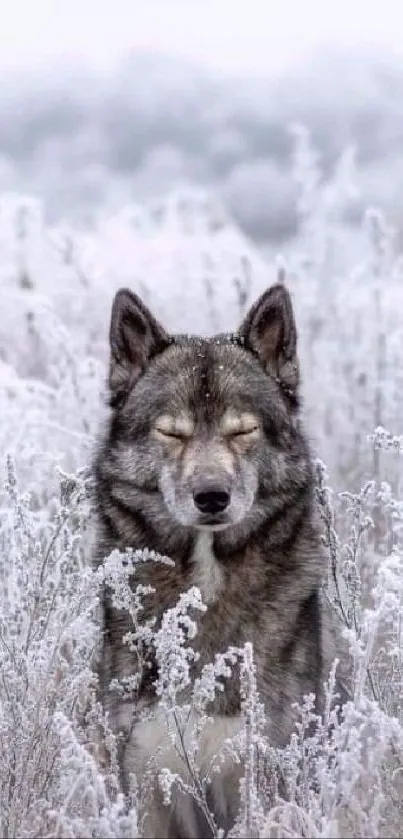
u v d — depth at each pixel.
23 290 24.83
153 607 13.83
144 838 13.04
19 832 11.10
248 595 13.66
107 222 32.53
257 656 13.38
